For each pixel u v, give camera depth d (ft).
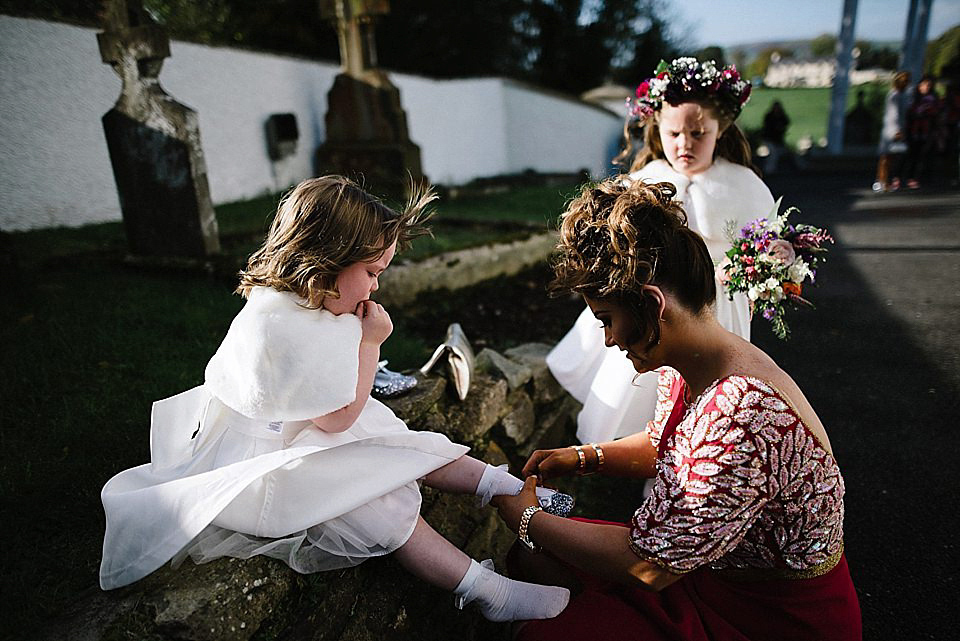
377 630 5.75
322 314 5.40
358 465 5.54
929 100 35.42
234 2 35.81
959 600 7.46
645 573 4.69
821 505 4.52
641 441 6.56
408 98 34.78
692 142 8.59
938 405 11.75
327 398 5.19
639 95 9.07
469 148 41.29
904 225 26.76
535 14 54.34
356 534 5.50
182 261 14.60
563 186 38.99
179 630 4.65
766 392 4.38
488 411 9.05
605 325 5.01
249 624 4.85
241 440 5.59
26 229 18.35
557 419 10.99
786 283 6.95
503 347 13.08
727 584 4.94
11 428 7.73
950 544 8.31
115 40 14.19
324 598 5.42
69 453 7.23
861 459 10.22
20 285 12.21
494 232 21.71
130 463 7.06
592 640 5.00
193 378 9.15
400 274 14.58
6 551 5.76
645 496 8.66
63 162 19.35
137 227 15.35
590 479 10.28
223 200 25.17
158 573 5.16
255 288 5.56
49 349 9.66
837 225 27.55
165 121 14.30
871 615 7.30
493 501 6.06
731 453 4.29
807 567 4.64
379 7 25.73
